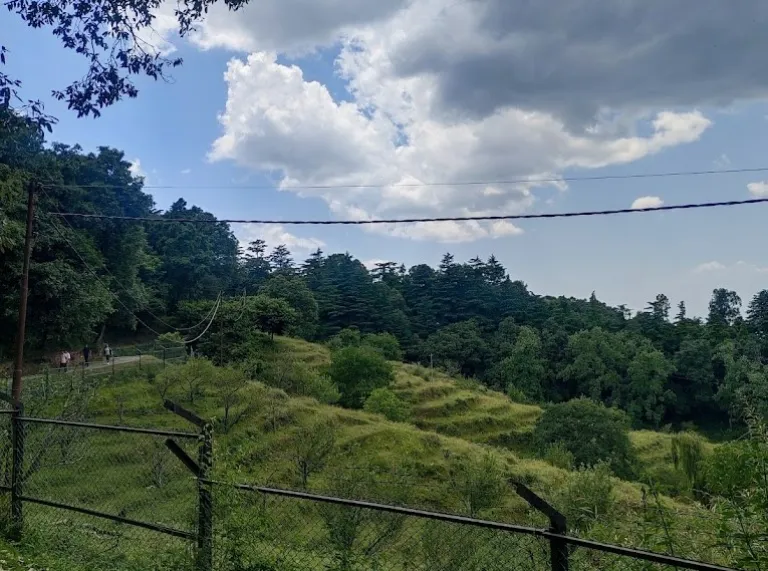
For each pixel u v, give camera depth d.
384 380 50.75
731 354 69.69
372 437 31.03
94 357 45.91
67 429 9.95
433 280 105.56
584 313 98.81
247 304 57.25
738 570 2.85
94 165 50.91
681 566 3.01
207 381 34.06
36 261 40.53
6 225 14.43
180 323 61.56
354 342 69.00
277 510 5.69
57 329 40.78
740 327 81.31
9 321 39.44
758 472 4.03
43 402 18.03
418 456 29.22
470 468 19.73
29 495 6.88
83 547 5.96
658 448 45.12
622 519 5.24
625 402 72.00
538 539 4.10
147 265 62.09
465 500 17.86
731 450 4.34
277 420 30.66
